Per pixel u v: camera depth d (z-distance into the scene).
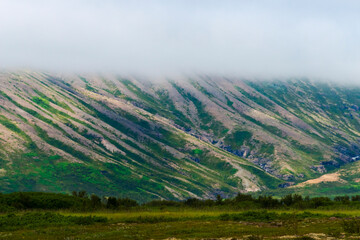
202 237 49.56
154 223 68.31
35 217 67.94
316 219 67.69
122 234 53.69
